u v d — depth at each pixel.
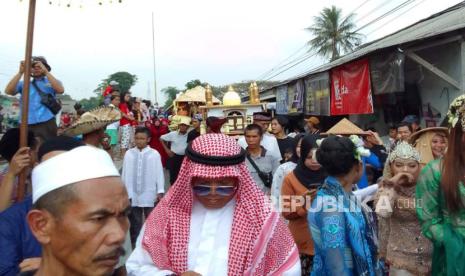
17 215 2.46
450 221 2.99
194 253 2.42
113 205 1.41
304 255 4.07
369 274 2.85
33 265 1.89
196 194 2.46
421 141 5.25
